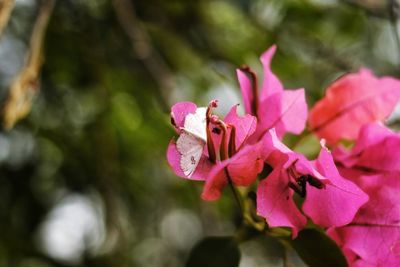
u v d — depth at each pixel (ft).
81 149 2.29
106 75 2.23
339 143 1.49
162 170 2.41
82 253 2.50
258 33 2.35
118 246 2.45
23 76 1.52
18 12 2.18
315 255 1.27
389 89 1.47
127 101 2.22
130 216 2.50
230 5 2.34
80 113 2.31
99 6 2.21
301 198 1.33
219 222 2.17
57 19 2.14
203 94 2.31
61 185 2.39
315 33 2.48
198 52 2.33
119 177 2.35
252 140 1.33
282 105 1.34
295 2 2.40
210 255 1.34
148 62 2.04
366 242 1.31
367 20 2.59
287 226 1.28
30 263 2.42
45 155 2.35
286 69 2.36
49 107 2.29
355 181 1.34
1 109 1.53
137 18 2.24
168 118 1.60
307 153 1.52
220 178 1.25
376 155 1.34
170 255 2.81
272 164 1.27
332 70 2.52
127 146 2.31
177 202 2.53
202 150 1.24
